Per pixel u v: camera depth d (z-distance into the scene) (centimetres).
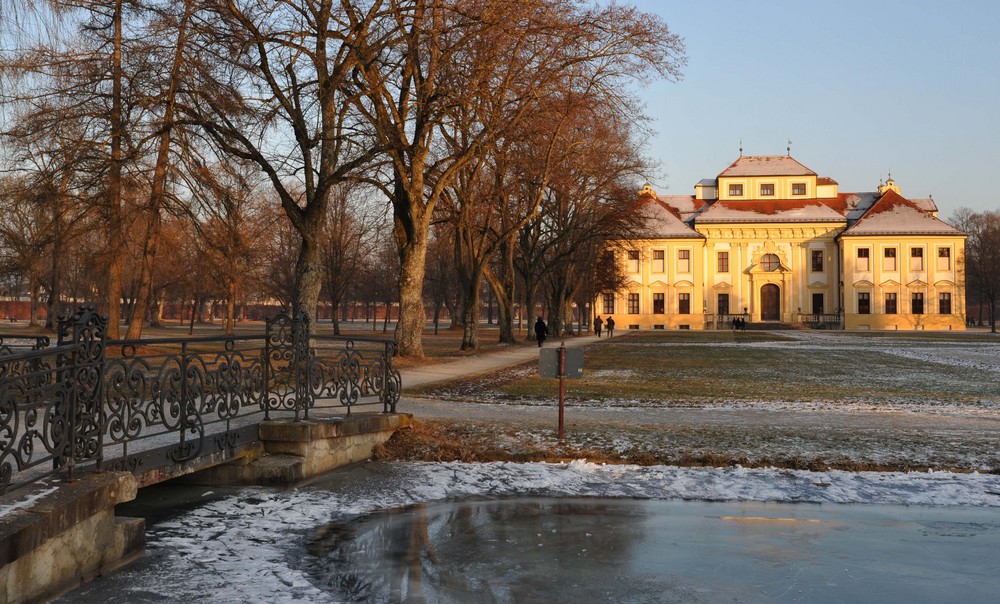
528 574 593
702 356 3556
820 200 8969
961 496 843
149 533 695
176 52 2248
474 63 2534
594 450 1065
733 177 8800
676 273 8569
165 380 750
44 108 2253
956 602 535
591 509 802
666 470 964
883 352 3916
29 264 2655
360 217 5316
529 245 5091
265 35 2247
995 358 3403
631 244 5350
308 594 546
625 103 2872
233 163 2545
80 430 604
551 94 2825
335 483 909
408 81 2730
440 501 838
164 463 739
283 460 913
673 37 2747
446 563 621
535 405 1591
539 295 8825
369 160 2417
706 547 664
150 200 2488
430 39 2484
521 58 2722
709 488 881
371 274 7156
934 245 8138
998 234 8788
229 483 898
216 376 841
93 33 2434
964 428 1280
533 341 5044
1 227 2645
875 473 946
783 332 7538
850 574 591
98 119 2339
